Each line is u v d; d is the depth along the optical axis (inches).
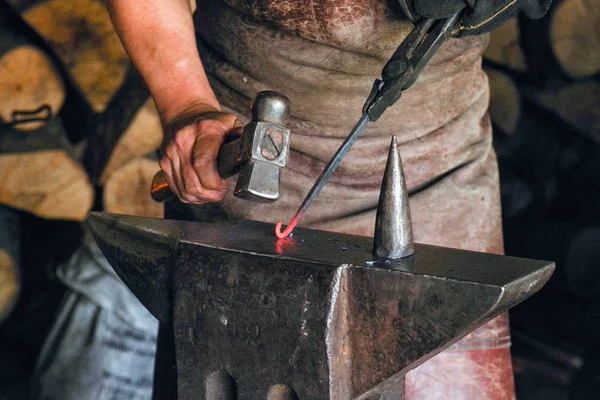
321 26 75.5
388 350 55.2
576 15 161.2
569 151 174.2
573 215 174.6
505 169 176.1
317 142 80.5
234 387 61.5
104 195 149.0
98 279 131.0
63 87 146.7
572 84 168.6
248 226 70.1
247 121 83.0
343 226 81.5
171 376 82.7
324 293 55.2
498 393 83.3
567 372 154.6
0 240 152.0
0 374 153.7
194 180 69.9
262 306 57.5
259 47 78.8
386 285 54.4
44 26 141.0
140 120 145.0
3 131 145.4
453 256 58.9
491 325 83.3
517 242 169.3
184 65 78.7
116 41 145.2
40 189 147.3
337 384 56.3
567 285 163.6
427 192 82.3
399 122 81.0
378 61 76.9
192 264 61.5
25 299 158.7
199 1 85.3
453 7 66.3
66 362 129.3
